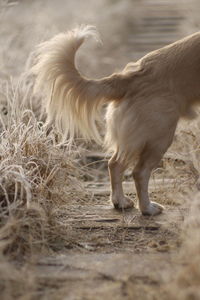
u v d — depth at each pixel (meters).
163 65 8.84
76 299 6.02
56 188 8.75
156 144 8.73
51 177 8.53
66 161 9.12
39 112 11.44
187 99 8.95
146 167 8.86
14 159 8.50
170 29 22.14
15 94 10.38
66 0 24.42
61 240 7.77
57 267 6.89
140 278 6.43
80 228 8.30
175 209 9.14
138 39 21.31
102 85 8.71
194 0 21.28
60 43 8.59
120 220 8.69
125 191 10.24
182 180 9.70
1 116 10.40
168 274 6.29
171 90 8.78
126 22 23.98
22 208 7.70
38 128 9.74
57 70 8.59
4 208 7.77
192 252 6.50
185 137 10.63
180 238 7.55
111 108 9.05
